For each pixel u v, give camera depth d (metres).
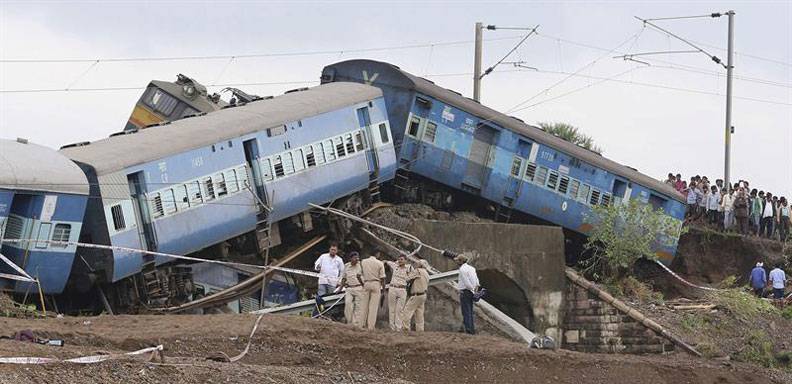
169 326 31.31
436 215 47.50
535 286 45.88
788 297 52.84
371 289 34.59
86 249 36.84
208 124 41.12
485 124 48.81
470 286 36.62
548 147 50.09
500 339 36.31
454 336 34.94
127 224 37.38
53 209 35.06
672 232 52.22
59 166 35.62
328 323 33.28
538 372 33.78
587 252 51.38
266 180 41.72
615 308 45.75
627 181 52.12
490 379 32.88
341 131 44.56
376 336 33.09
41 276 35.12
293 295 43.09
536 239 46.03
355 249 44.78
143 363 25.42
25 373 23.16
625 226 49.16
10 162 34.44
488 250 44.78
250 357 29.98
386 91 48.09
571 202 50.72
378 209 46.22
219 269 41.25
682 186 58.84
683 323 45.94
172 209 38.75
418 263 39.31
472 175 48.78
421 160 47.84
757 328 47.47
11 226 34.97
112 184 37.06
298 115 43.09
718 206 57.88
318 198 43.62
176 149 39.12
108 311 37.09
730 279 51.97
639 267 53.00
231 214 40.62
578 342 46.16
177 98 51.00
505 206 49.62
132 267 37.59
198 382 25.36
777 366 43.59
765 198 59.00
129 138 39.56
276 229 42.66
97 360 24.78
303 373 28.44
